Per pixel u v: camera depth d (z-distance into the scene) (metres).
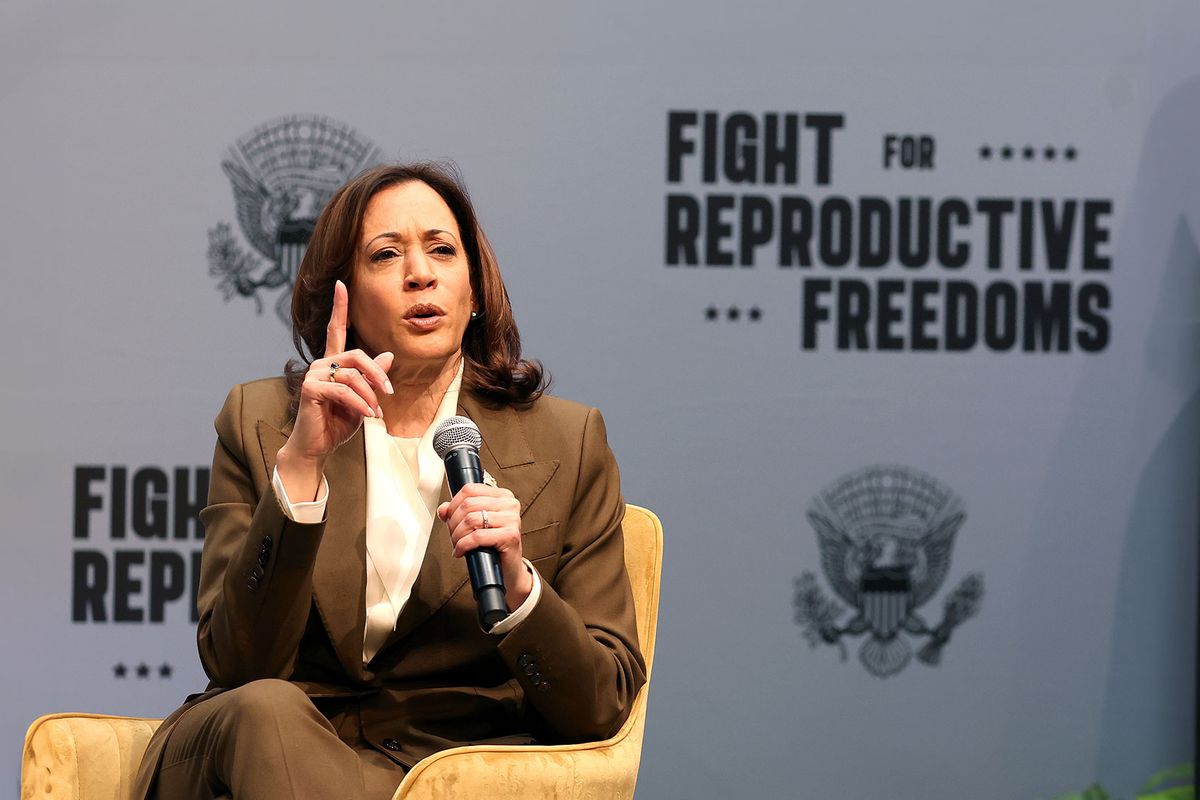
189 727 7.01
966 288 12.49
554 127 12.42
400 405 8.20
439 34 12.38
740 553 12.48
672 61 12.45
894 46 12.50
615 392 12.47
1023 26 12.51
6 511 12.20
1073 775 12.48
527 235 12.42
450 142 12.41
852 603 12.49
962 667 12.50
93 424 12.27
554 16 12.41
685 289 12.48
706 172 12.47
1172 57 12.47
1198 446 12.44
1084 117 12.49
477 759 6.71
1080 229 12.48
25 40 12.15
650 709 12.41
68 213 12.21
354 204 8.02
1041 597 12.49
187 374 12.33
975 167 12.50
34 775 7.60
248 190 12.33
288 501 7.12
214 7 12.26
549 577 7.85
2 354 12.17
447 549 7.73
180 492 12.34
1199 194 12.45
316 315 8.18
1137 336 12.49
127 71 12.24
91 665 12.30
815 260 12.49
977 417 12.51
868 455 12.52
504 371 8.38
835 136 12.49
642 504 12.45
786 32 12.47
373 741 7.57
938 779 12.50
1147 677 12.48
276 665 7.35
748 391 12.49
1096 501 12.48
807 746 12.48
